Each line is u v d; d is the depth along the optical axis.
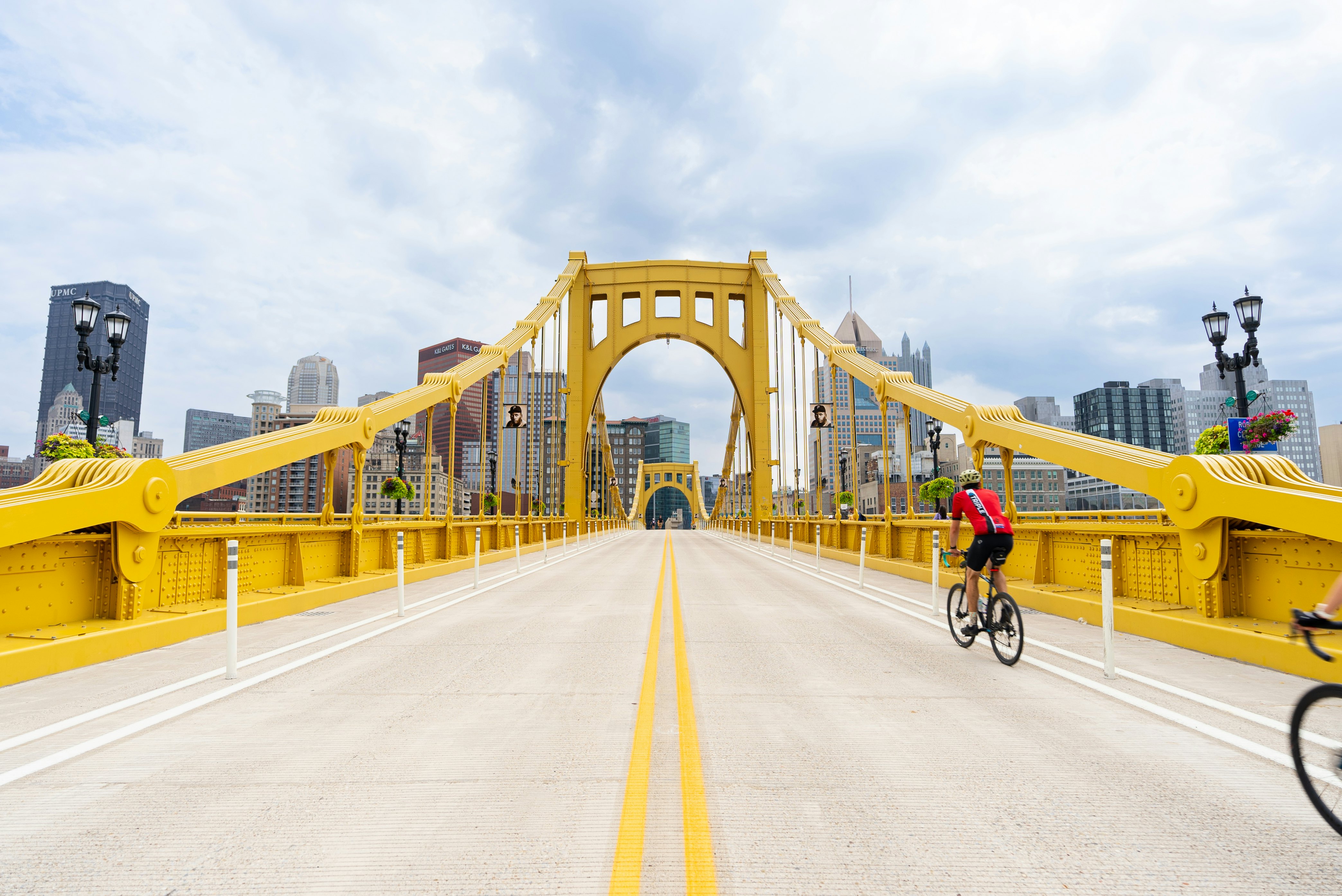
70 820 2.79
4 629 5.45
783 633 6.98
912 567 12.98
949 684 4.84
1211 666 5.28
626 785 3.08
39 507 5.43
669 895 2.22
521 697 4.55
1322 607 2.75
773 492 46.38
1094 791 3.01
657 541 40.22
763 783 3.11
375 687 4.82
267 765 3.36
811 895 2.22
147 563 6.48
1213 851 2.50
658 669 5.33
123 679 5.04
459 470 147.25
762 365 47.41
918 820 2.75
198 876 2.37
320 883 2.32
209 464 7.62
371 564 11.97
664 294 50.59
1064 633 6.70
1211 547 5.96
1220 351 12.54
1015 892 2.23
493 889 2.27
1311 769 2.77
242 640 6.59
